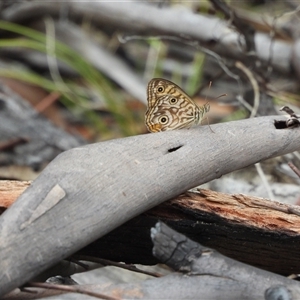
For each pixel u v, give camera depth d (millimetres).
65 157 2461
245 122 2486
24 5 2777
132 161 2463
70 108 2740
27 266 2441
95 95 2850
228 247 2477
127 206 2455
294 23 2711
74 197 2451
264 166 2609
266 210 2479
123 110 2729
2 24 2730
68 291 2447
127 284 2447
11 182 2477
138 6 2717
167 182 2463
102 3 2725
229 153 2475
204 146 2473
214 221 2473
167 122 2516
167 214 2471
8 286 2439
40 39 2707
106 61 2846
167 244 2451
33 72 2955
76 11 2744
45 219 2447
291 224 2475
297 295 2447
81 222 2449
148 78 2867
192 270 2449
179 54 2980
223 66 2633
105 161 2461
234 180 2607
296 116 2488
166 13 2705
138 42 3143
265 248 2477
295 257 2477
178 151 2469
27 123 2650
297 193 2592
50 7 2754
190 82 2760
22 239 2443
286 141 2484
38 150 2633
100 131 2719
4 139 2631
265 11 3035
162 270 2561
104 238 2467
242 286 2447
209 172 2473
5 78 2721
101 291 2445
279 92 2648
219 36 2678
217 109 2721
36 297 2451
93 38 3031
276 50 2691
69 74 2963
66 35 2842
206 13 2719
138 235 2469
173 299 2443
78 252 2469
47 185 2453
